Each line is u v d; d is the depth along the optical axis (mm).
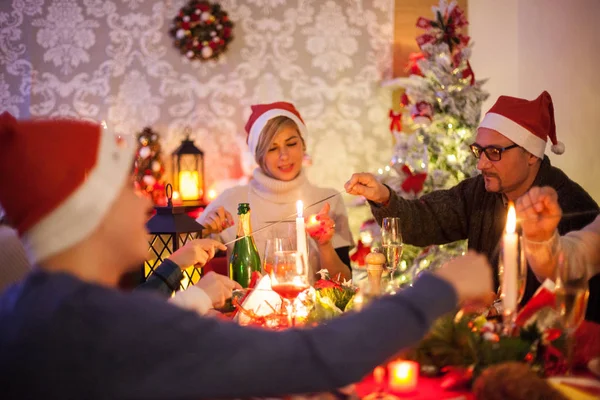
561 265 1367
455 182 3359
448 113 3385
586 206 2076
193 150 4258
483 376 1066
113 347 850
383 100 4488
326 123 4480
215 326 900
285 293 1482
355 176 2307
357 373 899
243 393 873
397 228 1919
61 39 4398
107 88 4418
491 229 2268
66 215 951
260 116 3000
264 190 3008
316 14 4453
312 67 4473
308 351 888
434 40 3496
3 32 4383
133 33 4414
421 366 1226
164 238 1947
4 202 970
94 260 988
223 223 2590
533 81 4035
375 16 4457
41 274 916
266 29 4445
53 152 955
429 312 957
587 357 1269
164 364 856
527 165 2162
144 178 4273
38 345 845
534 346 1203
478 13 4215
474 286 1019
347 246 2973
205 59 4426
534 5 4020
